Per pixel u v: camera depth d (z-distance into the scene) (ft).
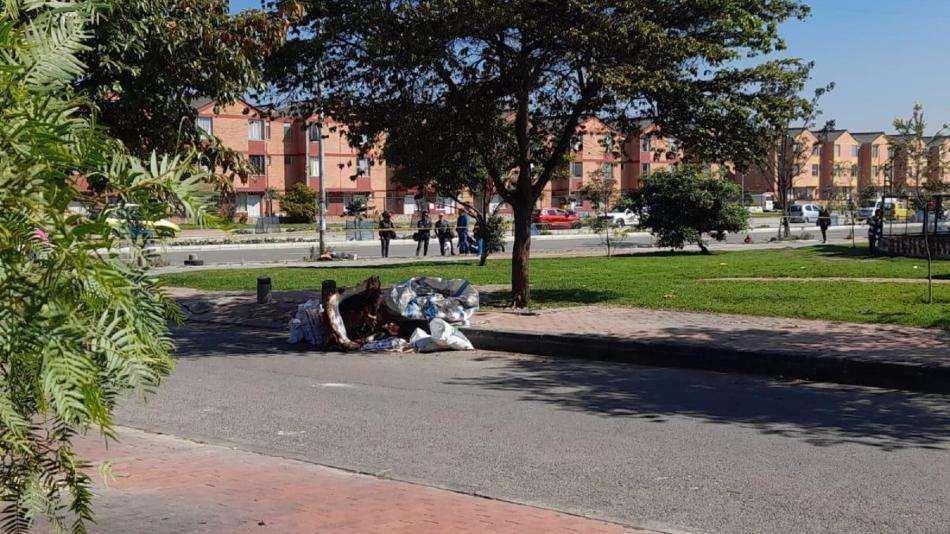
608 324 44.42
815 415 28.19
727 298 52.90
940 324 40.88
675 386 33.37
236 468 22.39
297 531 17.52
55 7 9.14
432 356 41.11
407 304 44.27
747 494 20.04
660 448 24.16
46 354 7.25
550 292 59.11
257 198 202.90
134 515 18.45
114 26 18.35
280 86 46.83
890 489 20.30
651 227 106.01
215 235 151.64
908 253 89.61
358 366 38.42
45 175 7.48
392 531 17.52
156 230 8.51
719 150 49.67
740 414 28.43
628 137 54.19
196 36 22.61
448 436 25.75
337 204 221.25
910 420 27.37
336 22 43.52
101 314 7.70
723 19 45.01
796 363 34.71
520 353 41.83
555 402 30.50
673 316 47.11
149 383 8.65
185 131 22.13
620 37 42.75
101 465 10.15
